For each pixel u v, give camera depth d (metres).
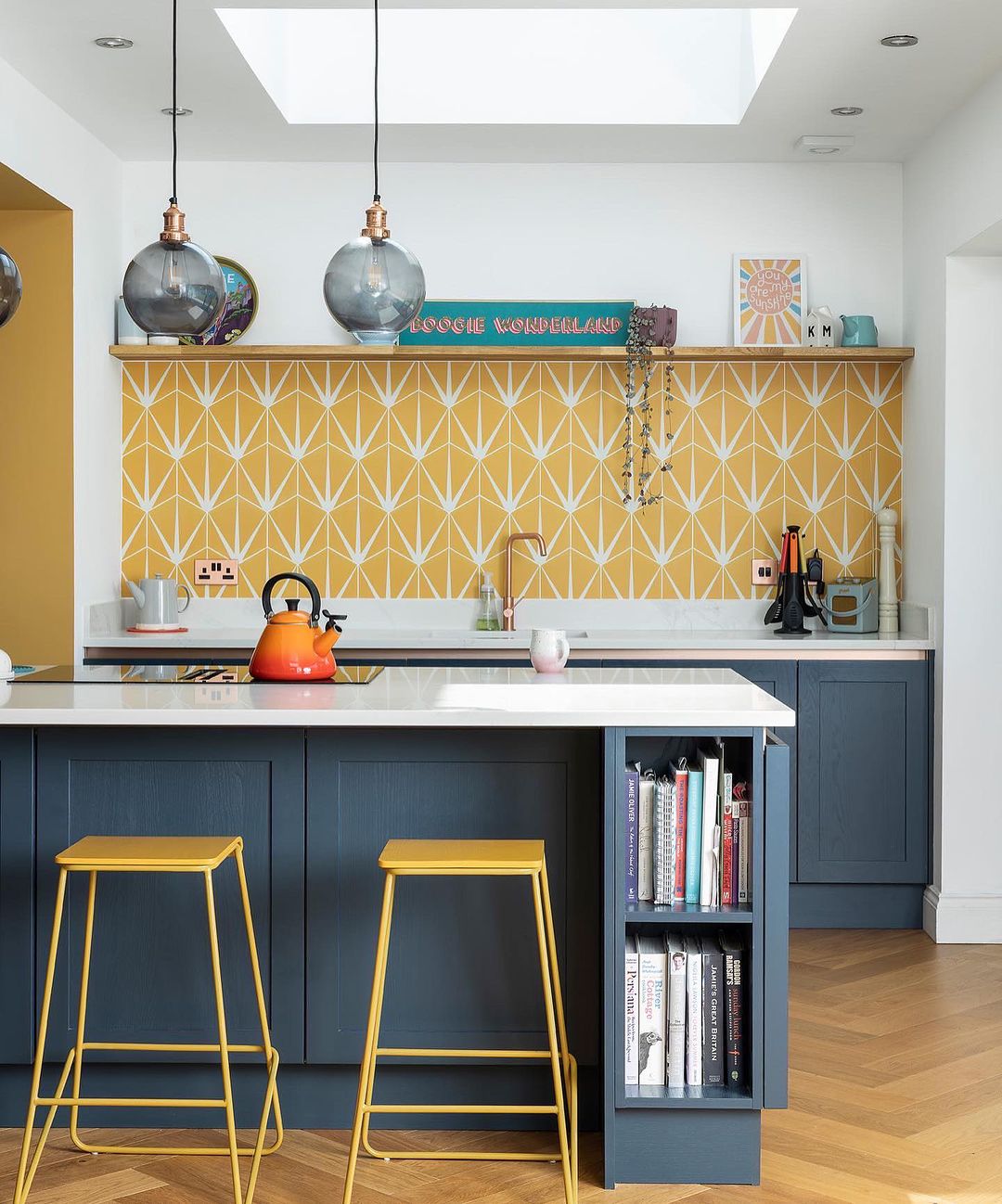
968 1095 3.12
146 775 2.91
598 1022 2.90
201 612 5.27
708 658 4.62
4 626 4.64
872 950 4.38
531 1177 2.74
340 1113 2.96
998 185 4.04
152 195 5.16
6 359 4.60
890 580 4.97
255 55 4.15
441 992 2.90
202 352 4.98
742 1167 2.71
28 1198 2.63
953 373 4.54
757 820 2.71
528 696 2.95
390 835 2.91
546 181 5.16
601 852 2.83
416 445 5.23
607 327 5.17
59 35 3.82
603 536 5.23
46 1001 2.62
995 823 4.52
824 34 3.81
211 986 2.92
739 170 5.15
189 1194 2.65
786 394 5.18
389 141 4.86
